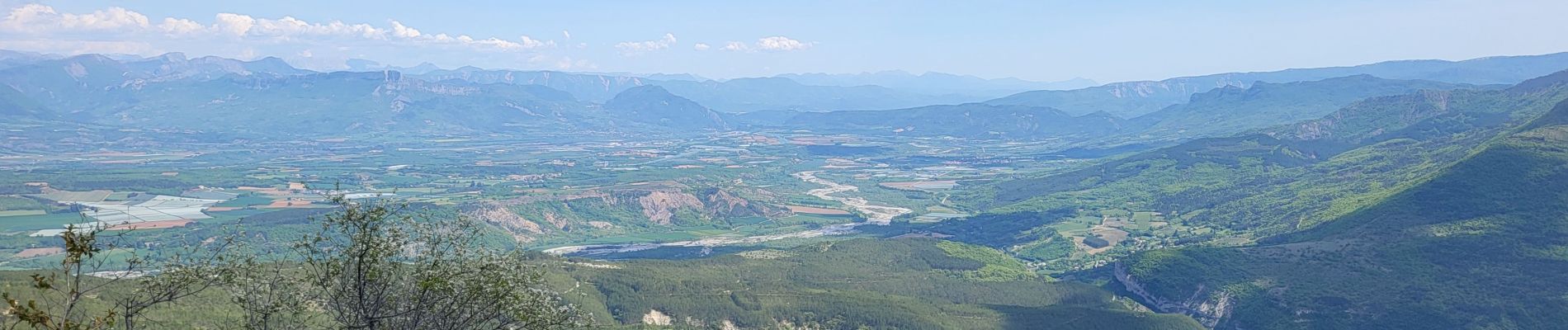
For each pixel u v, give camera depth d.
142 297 59.53
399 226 56.69
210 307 98.75
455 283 56.12
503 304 57.31
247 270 58.78
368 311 55.22
